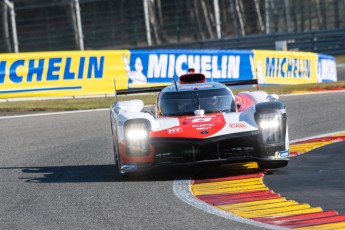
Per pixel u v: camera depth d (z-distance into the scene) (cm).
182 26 14050
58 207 2612
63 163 3797
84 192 2900
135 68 7119
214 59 7312
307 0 13312
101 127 5222
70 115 6088
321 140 4078
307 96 6506
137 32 13588
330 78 8562
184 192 2756
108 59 7069
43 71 6969
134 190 2869
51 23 14900
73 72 7006
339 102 5819
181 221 2242
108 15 14138
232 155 2988
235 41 11606
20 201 2795
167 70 7175
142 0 12800
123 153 3059
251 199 2570
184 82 3669
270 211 2348
